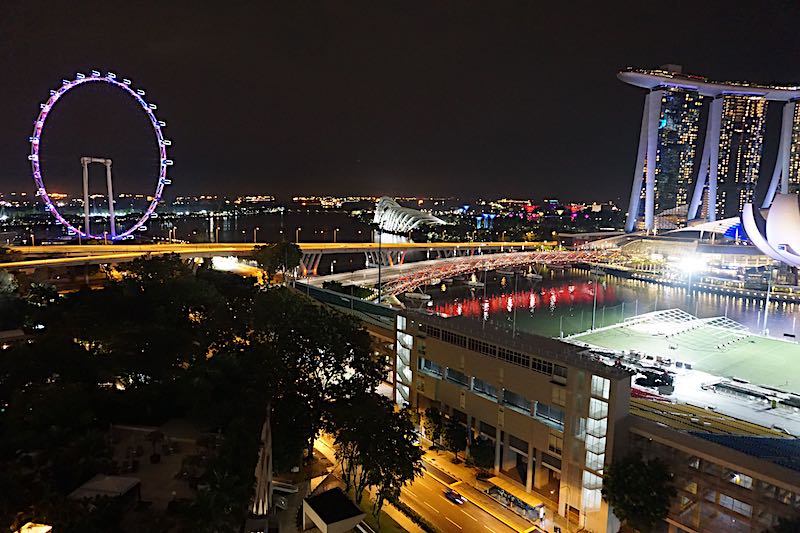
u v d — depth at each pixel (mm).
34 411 66375
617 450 78938
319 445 107250
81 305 116188
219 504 50062
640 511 73750
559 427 87125
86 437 60156
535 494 91000
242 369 85000
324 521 64750
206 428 68625
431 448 106438
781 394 125688
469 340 101250
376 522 81000
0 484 48719
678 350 165625
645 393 122000
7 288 132250
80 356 82438
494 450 98188
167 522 48844
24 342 93562
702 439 74188
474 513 86500
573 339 178750
